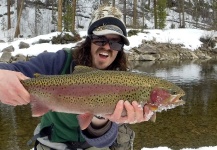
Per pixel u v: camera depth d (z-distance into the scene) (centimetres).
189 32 3462
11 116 1120
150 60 2880
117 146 374
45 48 2675
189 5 5162
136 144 861
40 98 283
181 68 2361
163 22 3878
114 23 321
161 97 276
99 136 310
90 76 284
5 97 264
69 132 328
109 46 316
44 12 4428
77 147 333
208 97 1420
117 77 280
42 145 341
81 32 3006
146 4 5072
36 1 4453
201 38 3338
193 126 1022
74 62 330
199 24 4825
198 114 1161
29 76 314
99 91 279
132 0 4828
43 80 284
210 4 5119
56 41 2798
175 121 1077
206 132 966
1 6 4547
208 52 3203
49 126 338
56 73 329
